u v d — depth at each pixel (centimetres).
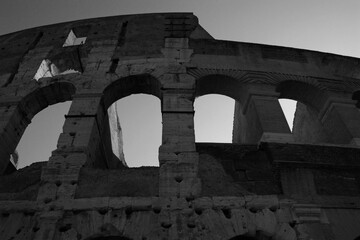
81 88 1672
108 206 1143
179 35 2078
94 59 1894
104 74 1764
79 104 1575
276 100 1662
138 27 2191
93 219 1113
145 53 1916
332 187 1255
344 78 1928
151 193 1198
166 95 1606
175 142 1363
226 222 1112
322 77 1894
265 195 1203
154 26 2191
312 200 1197
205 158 1347
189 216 1120
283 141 1425
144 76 1739
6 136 1557
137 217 1116
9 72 1927
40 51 2081
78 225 1099
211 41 2023
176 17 2266
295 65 1964
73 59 2047
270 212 1150
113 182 1245
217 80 1814
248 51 1995
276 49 2047
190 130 1422
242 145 1412
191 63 1838
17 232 1100
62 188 1214
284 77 1833
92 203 1155
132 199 1162
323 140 1911
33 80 1803
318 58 2052
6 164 1541
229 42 2027
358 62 2102
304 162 1309
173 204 1148
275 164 1286
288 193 1208
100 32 2178
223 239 1066
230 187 1236
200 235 1070
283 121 1534
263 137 1444
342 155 1382
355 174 1323
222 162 1341
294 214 1148
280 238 1091
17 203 1183
